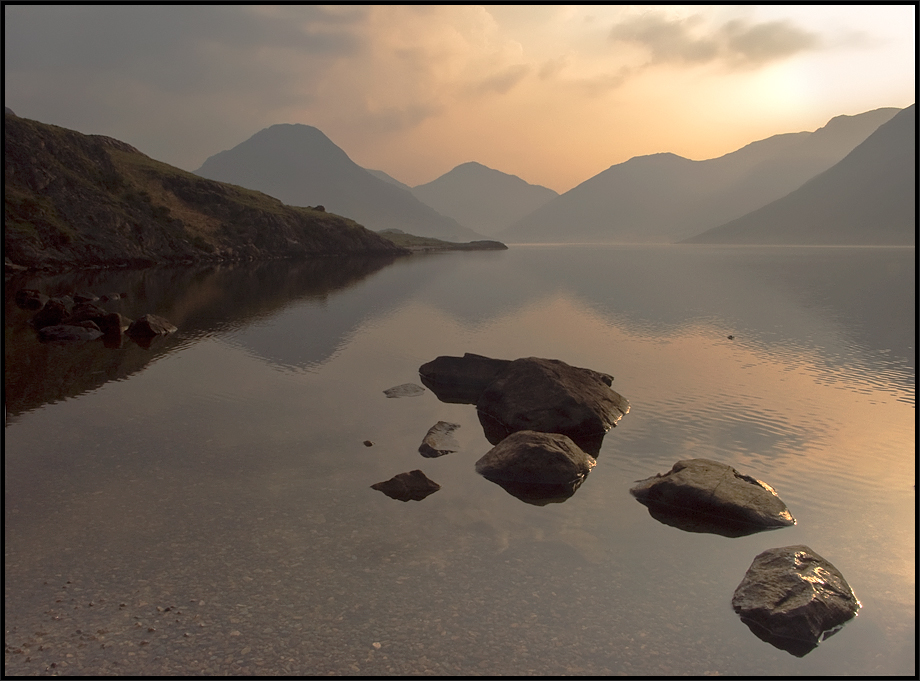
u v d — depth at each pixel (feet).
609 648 34.99
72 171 386.52
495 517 51.42
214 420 77.82
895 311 193.67
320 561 43.73
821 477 61.11
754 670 33.50
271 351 124.88
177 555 44.19
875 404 87.30
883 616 38.60
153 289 248.52
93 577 41.19
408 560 44.09
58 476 58.80
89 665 32.73
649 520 51.57
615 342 138.62
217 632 35.63
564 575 42.60
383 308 198.29
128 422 76.69
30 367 108.17
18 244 298.15
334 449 67.56
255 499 54.08
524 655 34.24
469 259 594.65
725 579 42.52
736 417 81.20
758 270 420.36
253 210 514.68
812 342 139.13
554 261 570.46
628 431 75.46
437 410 83.76
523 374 83.25
